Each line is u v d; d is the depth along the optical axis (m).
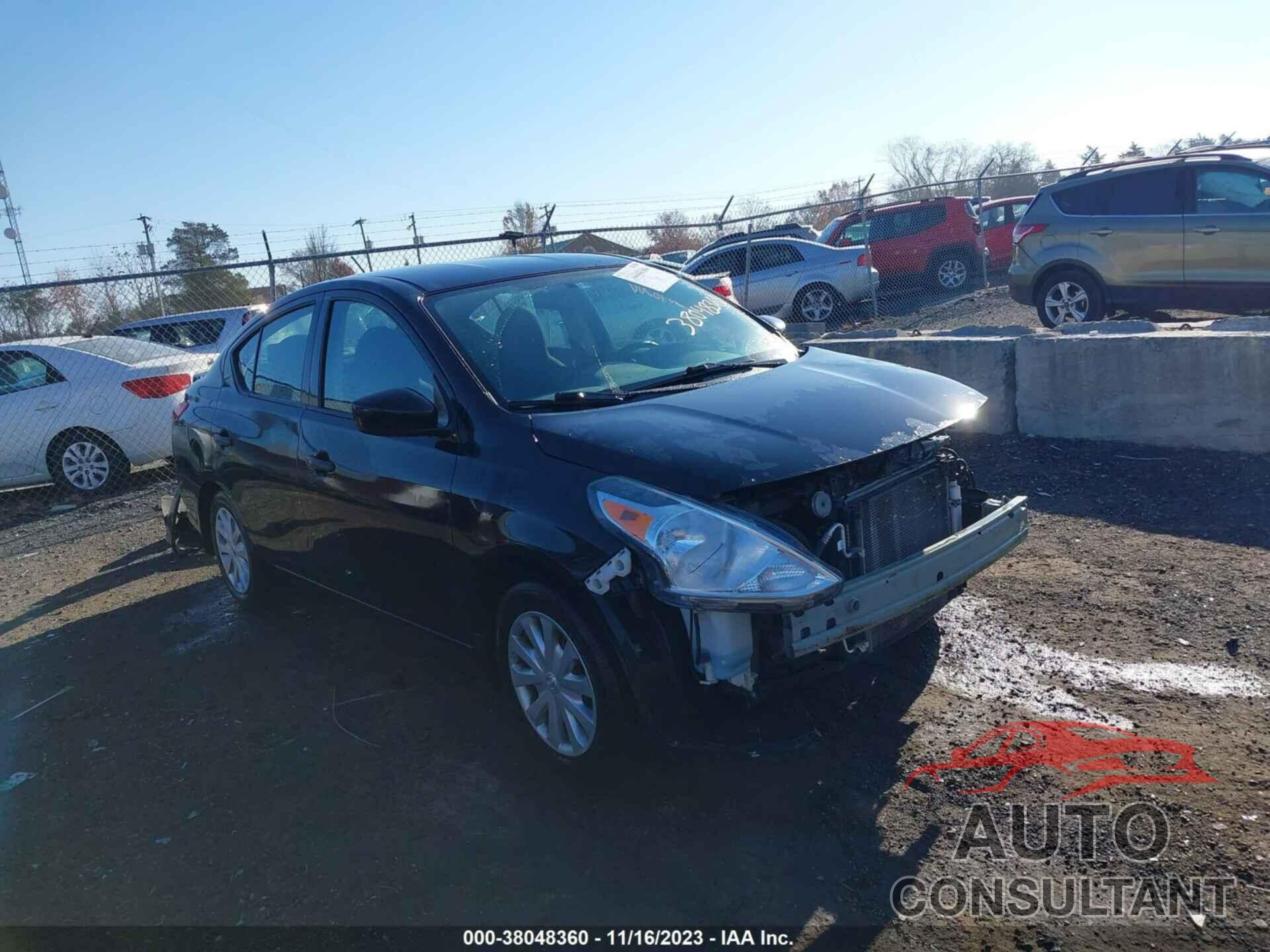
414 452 3.86
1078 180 10.38
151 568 6.98
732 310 4.73
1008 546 3.64
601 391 3.76
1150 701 3.71
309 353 4.68
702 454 3.15
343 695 4.50
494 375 3.79
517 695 3.65
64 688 4.98
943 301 16.83
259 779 3.85
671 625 3.11
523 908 2.95
